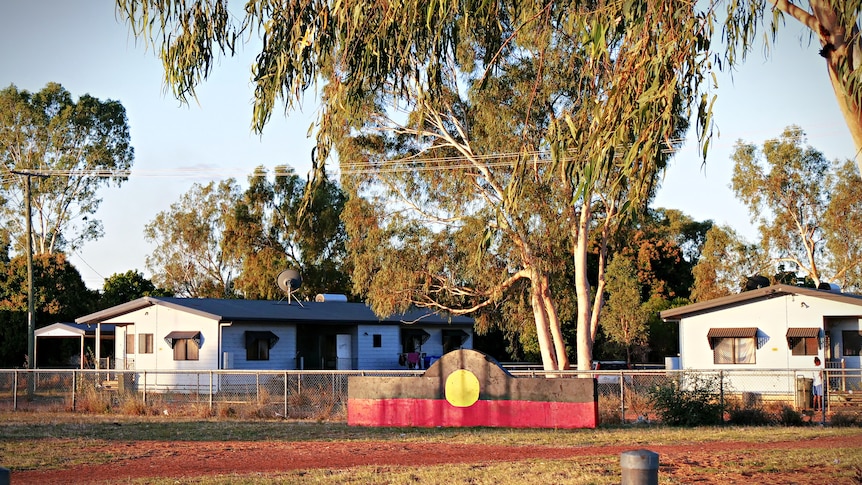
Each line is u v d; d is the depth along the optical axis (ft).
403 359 145.48
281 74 38.19
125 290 191.42
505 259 117.91
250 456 52.03
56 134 209.36
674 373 80.43
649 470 19.01
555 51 79.36
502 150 103.86
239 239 209.46
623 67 31.99
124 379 104.99
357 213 122.01
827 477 39.32
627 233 116.16
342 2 37.24
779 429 64.28
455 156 117.70
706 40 31.22
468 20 37.93
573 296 139.85
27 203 127.34
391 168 119.14
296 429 67.87
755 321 106.01
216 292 235.20
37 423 74.13
